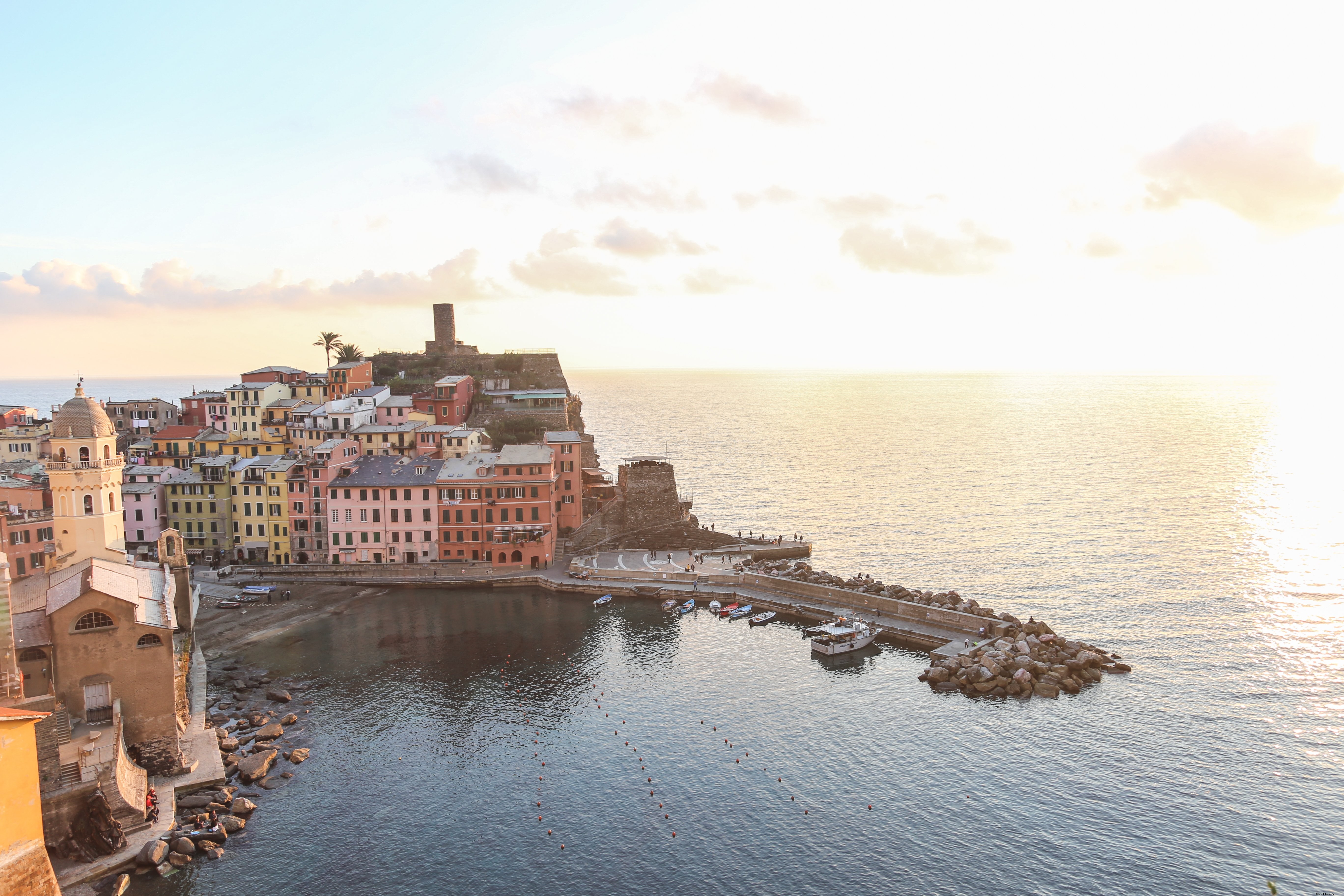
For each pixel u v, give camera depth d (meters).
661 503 170.25
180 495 153.12
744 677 104.69
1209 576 147.88
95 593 74.44
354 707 96.00
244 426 186.38
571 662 110.06
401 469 155.38
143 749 77.12
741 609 130.50
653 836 71.38
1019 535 181.75
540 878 66.19
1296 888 64.25
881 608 125.94
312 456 152.25
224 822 71.44
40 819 50.81
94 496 95.19
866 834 71.19
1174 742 86.19
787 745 86.56
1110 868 66.56
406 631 121.81
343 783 79.62
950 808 74.94
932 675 102.44
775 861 67.94
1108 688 99.75
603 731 90.06
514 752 85.69
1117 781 78.94
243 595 137.00
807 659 110.94
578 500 170.25
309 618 127.88
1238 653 110.50
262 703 96.75
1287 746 85.19
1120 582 144.38
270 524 153.25
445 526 151.38
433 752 85.56
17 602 82.44
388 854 68.94
